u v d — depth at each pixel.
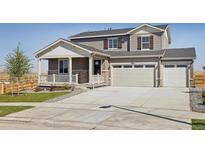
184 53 23.62
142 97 15.77
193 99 14.41
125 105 12.96
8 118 10.34
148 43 25.52
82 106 12.93
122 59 24.80
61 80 22.33
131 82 24.47
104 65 24.88
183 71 22.66
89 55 21.42
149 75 23.72
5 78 24.33
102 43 27.86
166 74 23.23
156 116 10.05
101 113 10.91
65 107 12.72
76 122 9.34
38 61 23.41
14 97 17.33
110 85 25.27
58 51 22.67
